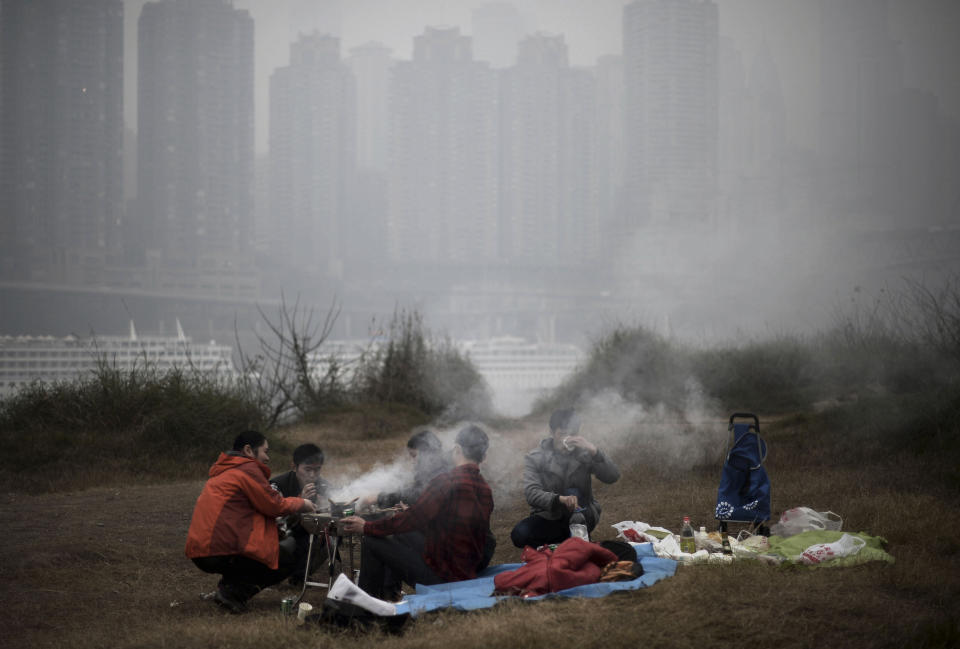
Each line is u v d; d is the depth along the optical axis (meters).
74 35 158.38
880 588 4.85
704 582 4.84
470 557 5.35
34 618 5.27
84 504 9.32
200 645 4.45
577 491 6.21
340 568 6.51
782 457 10.17
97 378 14.01
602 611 4.48
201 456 12.81
